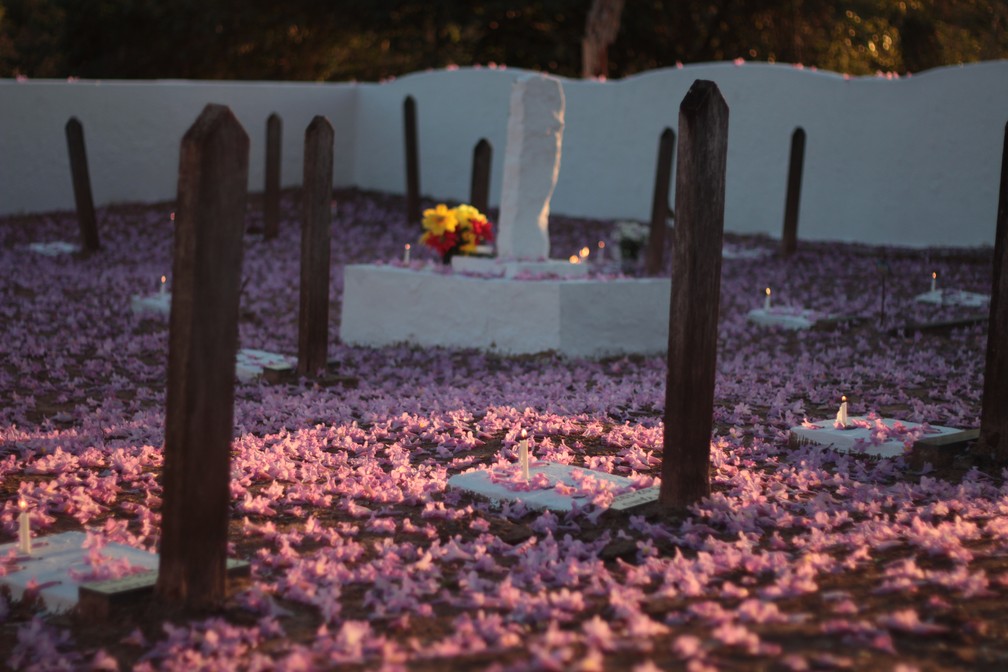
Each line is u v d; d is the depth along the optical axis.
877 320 12.09
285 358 9.79
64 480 5.82
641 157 19.78
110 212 19.27
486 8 26.42
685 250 5.10
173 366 3.91
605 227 19.44
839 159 18.08
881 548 4.67
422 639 3.78
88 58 29.28
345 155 22.94
